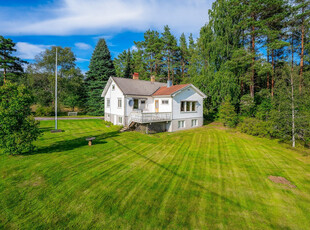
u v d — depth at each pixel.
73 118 31.19
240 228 4.94
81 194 6.48
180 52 44.44
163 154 11.70
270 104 18.95
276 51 26.06
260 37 22.89
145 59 44.28
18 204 5.77
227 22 23.33
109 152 11.70
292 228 5.00
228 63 22.41
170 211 5.62
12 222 4.96
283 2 19.95
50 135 16.70
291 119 14.22
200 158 11.11
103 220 5.14
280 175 8.71
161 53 40.56
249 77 22.41
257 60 21.08
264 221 5.27
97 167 9.08
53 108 35.59
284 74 16.50
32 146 10.56
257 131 17.64
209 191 6.98
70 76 40.47
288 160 10.99
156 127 19.72
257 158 11.29
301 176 8.66
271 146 14.26
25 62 35.19
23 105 10.28
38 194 6.38
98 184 7.27
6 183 7.10
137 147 13.14
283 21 21.80
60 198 6.18
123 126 20.73
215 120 27.66
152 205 5.92
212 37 25.23
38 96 36.25
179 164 9.94
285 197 6.67
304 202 6.36
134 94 21.16
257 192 7.00
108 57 39.22
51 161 9.70
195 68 28.80
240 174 8.73
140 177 8.07
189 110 22.42
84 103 40.03
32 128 10.54
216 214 5.54
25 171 8.29
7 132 9.71
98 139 15.38
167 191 6.88
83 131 19.03
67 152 11.42
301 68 20.94
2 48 31.77
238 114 23.48
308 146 14.34
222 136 17.72
